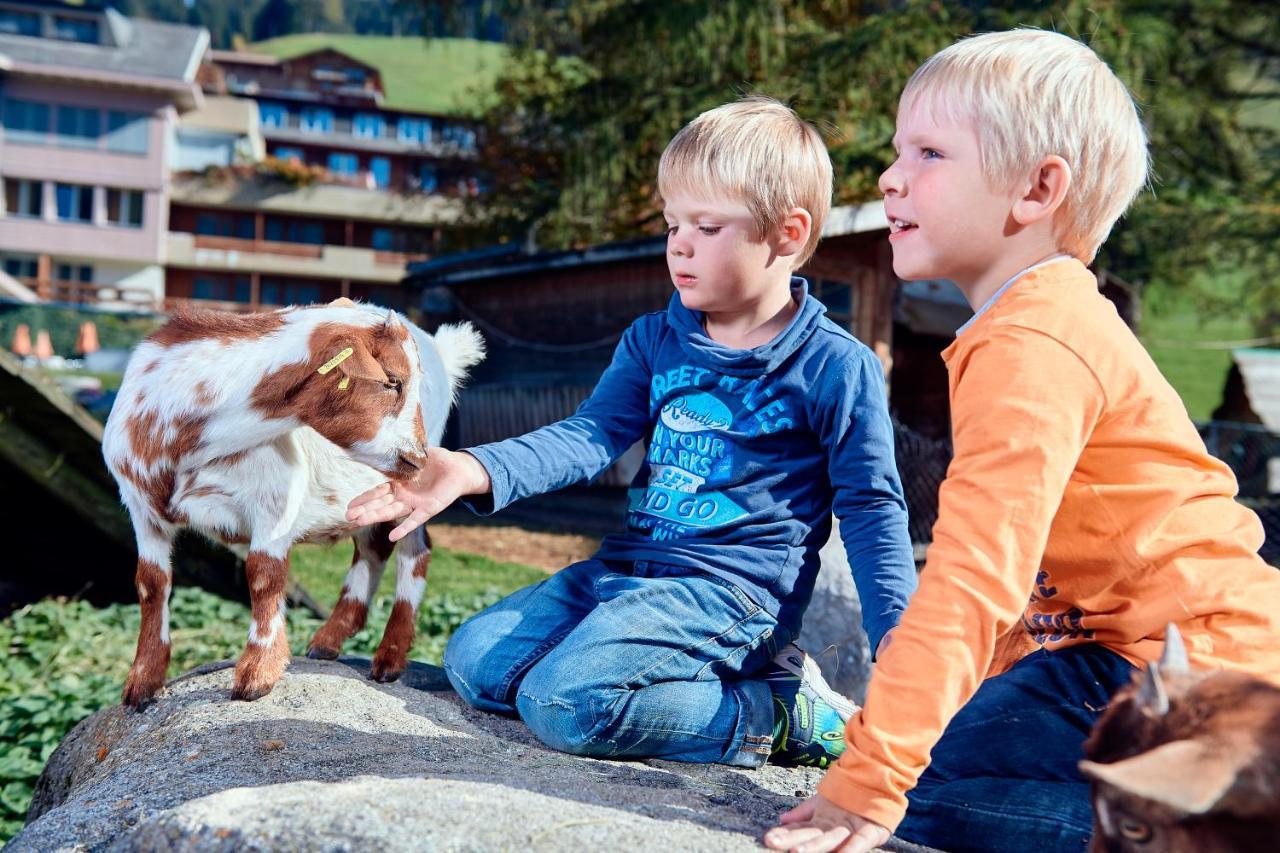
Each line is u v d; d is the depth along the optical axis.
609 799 2.24
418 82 102.56
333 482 3.41
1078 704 2.23
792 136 2.97
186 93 54.75
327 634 3.79
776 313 3.08
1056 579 2.25
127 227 54.50
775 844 1.96
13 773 4.30
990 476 2.04
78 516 7.24
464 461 2.83
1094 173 2.21
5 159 52.78
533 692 2.85
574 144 18.06
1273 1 16.70
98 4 55.56
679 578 2.94
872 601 2.69
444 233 28.89
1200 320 19.47
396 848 1.90
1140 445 2.13
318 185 58.19
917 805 2.39
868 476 2.85
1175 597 2.11
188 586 7.24
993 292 2.31
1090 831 2.19
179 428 3.15
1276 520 12.51
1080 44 2.29
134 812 2.41
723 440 3.01
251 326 3.22
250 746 2.75
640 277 16.45
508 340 18.66
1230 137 17.02
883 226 11.91
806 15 17.53
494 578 10.25
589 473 3.12
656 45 16.80
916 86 2.31
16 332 23.88
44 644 6.14
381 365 3.14
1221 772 1.49
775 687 3.03
